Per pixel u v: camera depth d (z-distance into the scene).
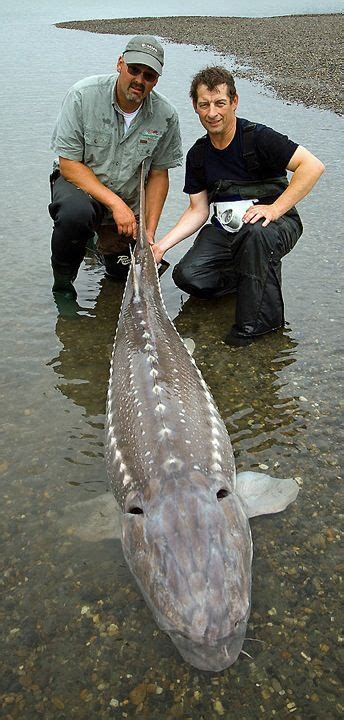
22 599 1.42
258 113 5.50
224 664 1.15
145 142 2.60
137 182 2.73
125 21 16.69
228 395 2.06
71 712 1.21
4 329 2.46
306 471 1.73
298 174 2.25
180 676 1.26
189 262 2.58
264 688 1.23
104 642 1.33
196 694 1.23
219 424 1.62
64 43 11.20
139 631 1.34
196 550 1.20
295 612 1.37
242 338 2.33
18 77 7.25
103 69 7.81
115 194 2.62
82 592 1.43
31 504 1.66
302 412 1.97
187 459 1.37
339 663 1.26
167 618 1.17
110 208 2.55
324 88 6.69
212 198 2.50
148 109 2.55
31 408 2.03
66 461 1.80
